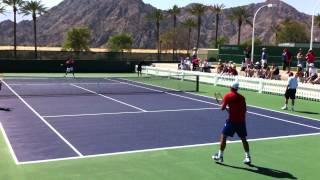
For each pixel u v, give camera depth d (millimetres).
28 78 37094
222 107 10969
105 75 42812
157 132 14984
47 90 27969
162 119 17609
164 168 10648
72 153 11898
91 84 32688
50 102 22219
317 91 24500
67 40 92062
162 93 27344
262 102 23734
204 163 11133
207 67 38938
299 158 11820
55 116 17922
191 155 11898
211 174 10234
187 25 97062
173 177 9969
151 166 10797
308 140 14133
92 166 10695
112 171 10320
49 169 10383
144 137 14133
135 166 10773
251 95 27062
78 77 39312
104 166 10711
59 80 35688
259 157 11836
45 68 44750
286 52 35938
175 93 27484
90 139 13703
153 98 24609
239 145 13148
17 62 43719
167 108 20703
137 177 9914
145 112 19391
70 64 40219
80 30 92125
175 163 11094
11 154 11719
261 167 10883
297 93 25875
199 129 15617
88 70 46188
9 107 20281
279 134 15023
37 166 10617
